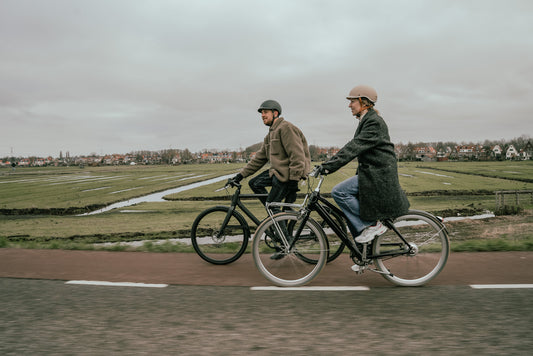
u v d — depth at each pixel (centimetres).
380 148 389
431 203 4950
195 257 529
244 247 496
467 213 4019
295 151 498
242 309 321
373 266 439
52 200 6275
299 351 243
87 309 324
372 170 386
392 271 396
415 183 7506
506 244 541
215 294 363
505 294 346
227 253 504
